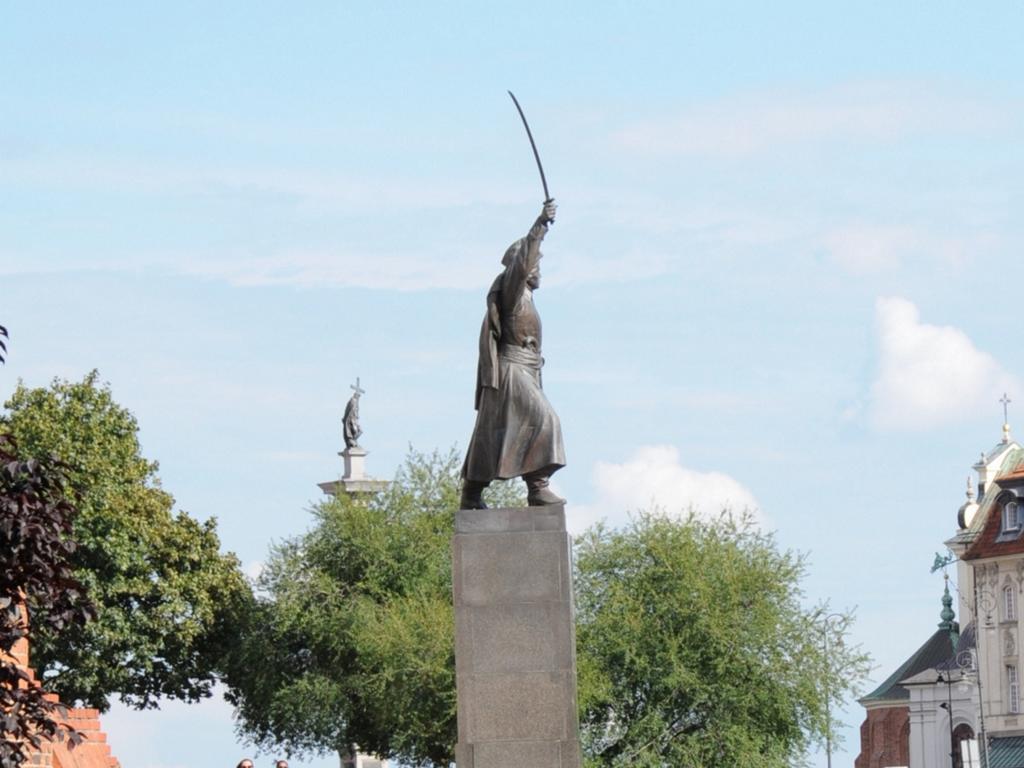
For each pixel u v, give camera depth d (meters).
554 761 47.47
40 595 43.75
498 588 48.03
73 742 43.28
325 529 134.88
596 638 119.06
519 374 49.31
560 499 49.00
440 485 137.50
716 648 118.00
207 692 133.12
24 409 128.25
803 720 119.62
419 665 121.25
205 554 130.38
